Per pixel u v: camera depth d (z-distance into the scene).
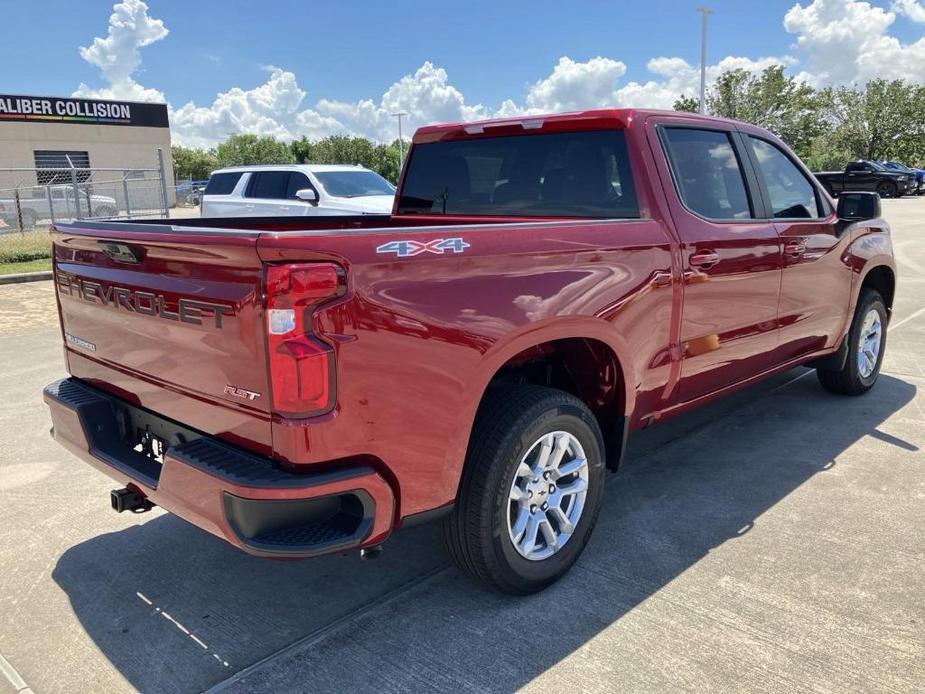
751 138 4.25
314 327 2.25
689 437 4.88
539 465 2.98
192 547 3.56
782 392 5.80
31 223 22.16
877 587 3.08
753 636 2.77
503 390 2.94
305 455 2.28
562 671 2.60
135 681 2.60
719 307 3.79
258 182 13.45
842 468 4.32
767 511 3.79
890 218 23.19
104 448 3.03
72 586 3.22
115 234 2.75
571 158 3.75
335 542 2.38
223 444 2.53
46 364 6.91
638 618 2.90
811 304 4.62
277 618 2.97
